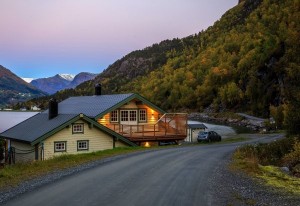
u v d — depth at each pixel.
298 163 20.56
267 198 11.06
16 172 15.35
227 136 54.66
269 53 105.44
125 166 17.28
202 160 20.12
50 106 30.75
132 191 11.74
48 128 28.02
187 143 39.81
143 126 34.28
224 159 20.89
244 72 125.06
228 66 141.88
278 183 13.65
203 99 141.62
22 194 11.23
